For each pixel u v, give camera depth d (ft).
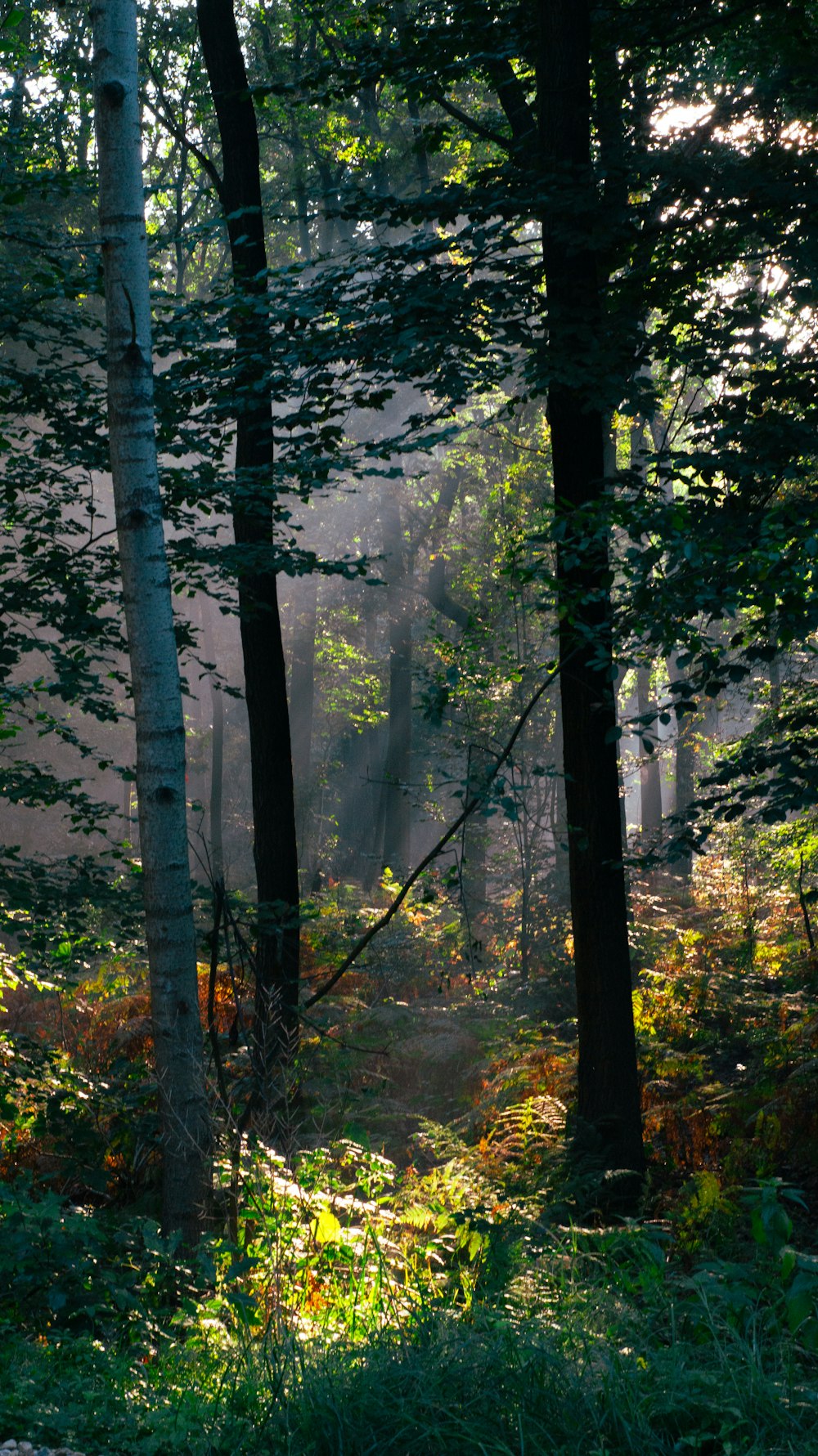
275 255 88.07
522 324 25.82
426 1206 21.34
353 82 30.63
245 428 32.12
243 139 33.60
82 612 29.66
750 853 41.88
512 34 29.32
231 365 27.37
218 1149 19.63
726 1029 35.01
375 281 26.76
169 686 19.72
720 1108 28.76
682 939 40.01
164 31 65.82
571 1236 18.35
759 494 24.90
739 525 23.38
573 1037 34.32
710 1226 23.45
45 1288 15.47
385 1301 15.20
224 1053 25.32
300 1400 11.42
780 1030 32.55
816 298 29.37
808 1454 10.24
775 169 28.04
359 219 27.99
